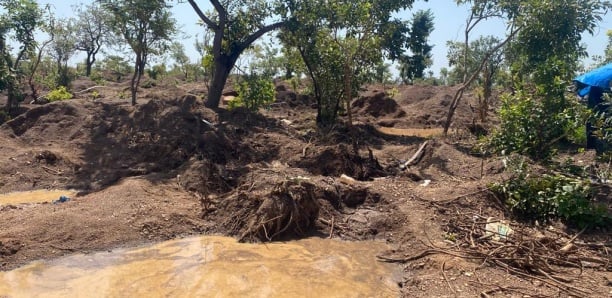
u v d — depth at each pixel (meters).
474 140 13.38
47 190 9.61
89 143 11.70
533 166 8.90
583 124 9.62
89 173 10.36
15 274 5.84
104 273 5.91
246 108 14.88
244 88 15.99
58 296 5.32
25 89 22.70
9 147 11.56
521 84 11.30
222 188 9.41
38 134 12.47
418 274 6.07
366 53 13.91
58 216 7.25
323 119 16.20
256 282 5.79
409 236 7.18
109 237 6.89
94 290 5.48
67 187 9.73
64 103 13.48
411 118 21.19
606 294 5.33
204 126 11.78
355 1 13.08
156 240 7.02
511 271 5.93
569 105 9.97
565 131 9.75
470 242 6.74
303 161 10.58
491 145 10.96
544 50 13.05
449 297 5.29
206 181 9.35
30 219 7.20
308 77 17.42
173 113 11.70
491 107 23.23
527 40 13.18
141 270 6.03
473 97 25.45
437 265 6.16
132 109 12.98
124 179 9.66
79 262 6.20
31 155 10.83
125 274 5.90
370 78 15.77
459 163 10.73
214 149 10.91
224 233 7.40
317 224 7.71
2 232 6.75
